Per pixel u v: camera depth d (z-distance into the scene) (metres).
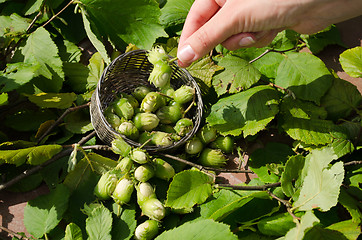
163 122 0.91
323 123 0.91
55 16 0.95
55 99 0.90
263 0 0.77
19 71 0.89
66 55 0.97
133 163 0.87
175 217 0.86
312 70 0.93
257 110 0.90
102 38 0.99
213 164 0.90
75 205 0.86
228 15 0.78
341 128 0.91
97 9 0.95
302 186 0.84
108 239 0.82
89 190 0.87
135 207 0.86
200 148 0.90
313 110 0.92
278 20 0.79
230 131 0.90
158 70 0.85
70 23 0.98
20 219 0.87
